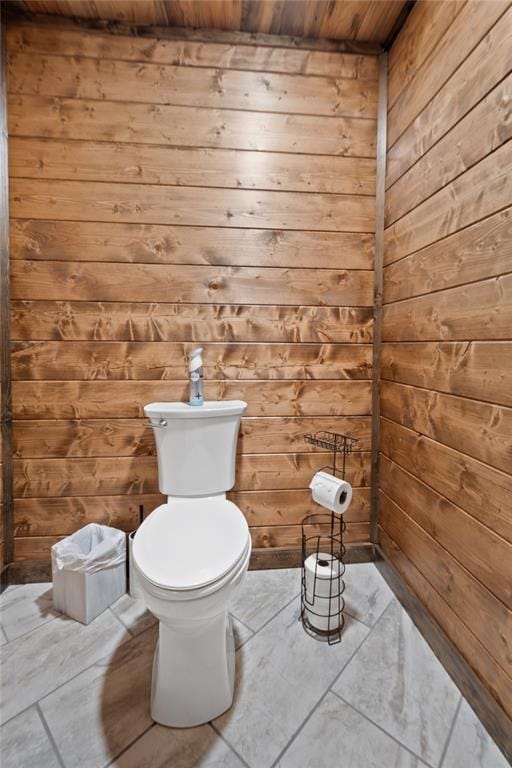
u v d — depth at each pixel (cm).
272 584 160
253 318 166
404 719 103
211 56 158
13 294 156
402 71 151
